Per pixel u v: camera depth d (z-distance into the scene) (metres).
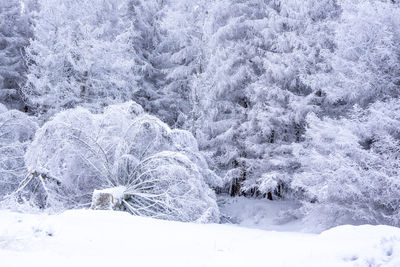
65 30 18.59
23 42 27.44
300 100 15.25
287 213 14.65
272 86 15.96
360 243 4.34
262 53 16.84
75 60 18.95
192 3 20.12
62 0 19.16
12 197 11.03
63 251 3.86
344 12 12.47
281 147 15.35
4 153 14.00
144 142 13.47
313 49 15.25
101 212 6.75
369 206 10.45
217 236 5.39
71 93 18.62
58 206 11.51
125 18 22.52
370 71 11.38
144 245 4.42
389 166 10.27
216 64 17.62
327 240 4.92
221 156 17.72
